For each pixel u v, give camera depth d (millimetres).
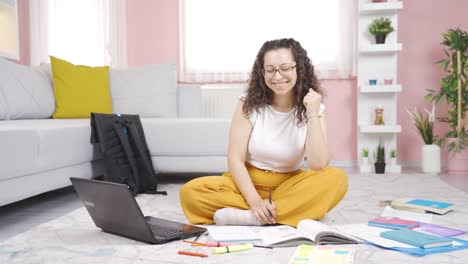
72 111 3734
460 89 4023
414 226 1860
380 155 4109
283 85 1882
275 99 2016
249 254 1567
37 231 1949
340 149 4758
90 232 1923
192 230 1830
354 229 1834
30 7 4793
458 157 4047
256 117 2025
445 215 2193
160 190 3174
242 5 4738
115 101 4047
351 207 2422
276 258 1522
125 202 1655
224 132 3371
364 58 4461
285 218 1936
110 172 2908
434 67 4605
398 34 4629
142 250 1635
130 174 3014
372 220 1950
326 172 1988
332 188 1970
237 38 4762
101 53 4883
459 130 4023
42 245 1730
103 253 1607
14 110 3199
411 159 4668
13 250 1668
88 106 3811
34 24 4809
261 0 4707
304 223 1777
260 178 2078
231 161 2018
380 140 4445
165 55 4945
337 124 4742
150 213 2354
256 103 2010
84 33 4883
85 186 1806
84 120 3371
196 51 4824
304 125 2008
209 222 2027
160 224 1938
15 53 3986
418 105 4637
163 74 4102
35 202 2816
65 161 2689
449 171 4070
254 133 2029
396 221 1918
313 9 4633
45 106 3582
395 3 4246
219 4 4762
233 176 2004
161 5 4918
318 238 1620
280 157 2021
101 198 1767
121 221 1765
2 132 2074
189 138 3373
